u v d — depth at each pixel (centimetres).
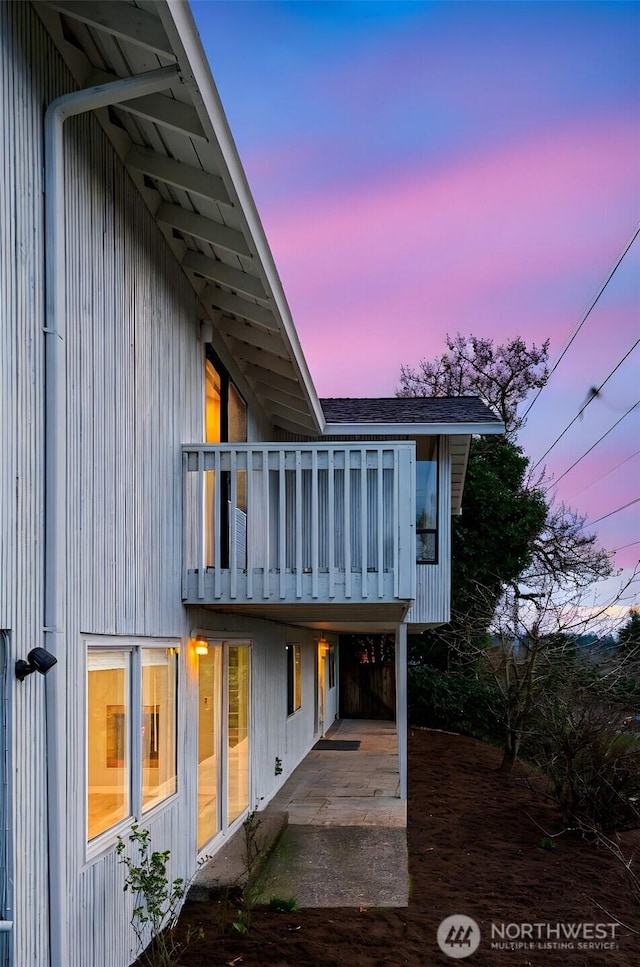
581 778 859
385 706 2194
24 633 382
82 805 436
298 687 1393
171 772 625
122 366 540
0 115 375
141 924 507
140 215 588
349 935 558
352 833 862
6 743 363
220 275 699
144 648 571
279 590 689
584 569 2155
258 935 551
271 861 751
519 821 934
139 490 568
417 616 1099
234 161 509
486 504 1912
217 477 688
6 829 359
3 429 370
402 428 1096
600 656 1093
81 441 461
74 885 420
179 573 667
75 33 457
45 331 414
